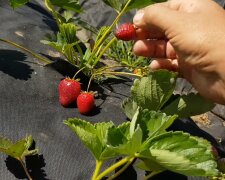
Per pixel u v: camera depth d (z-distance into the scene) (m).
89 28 0.47
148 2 0.35
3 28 0.42
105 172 0.26
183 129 0.36
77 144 0.30
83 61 0.37
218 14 0.27
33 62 0.37
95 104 0.35
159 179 0.29
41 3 0.58
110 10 0.61
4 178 0.27
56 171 0.28
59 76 0.36
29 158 0.28
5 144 0.26
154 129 0.25
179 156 0.22
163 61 0.32
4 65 0.35
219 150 0.38
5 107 0.32
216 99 0.29
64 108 0.34
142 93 0.30
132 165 0.29
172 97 0.32
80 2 0.62
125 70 0.46
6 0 0.46
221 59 0.26
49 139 0.30
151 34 0.31
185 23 0.27
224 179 0.30
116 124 0.34
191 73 0.30
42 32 0.44
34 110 0.32
